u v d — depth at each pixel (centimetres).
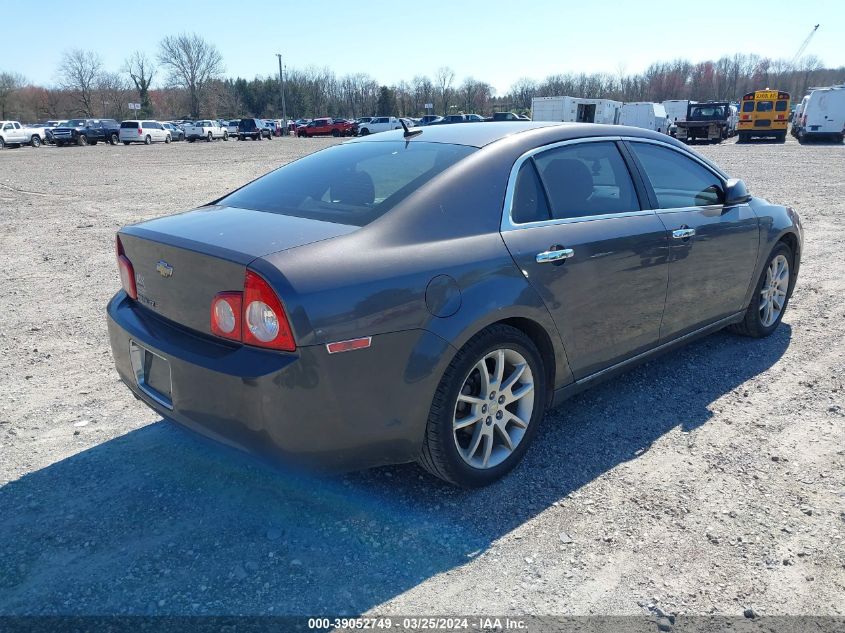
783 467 325
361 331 248
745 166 2045
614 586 244
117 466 325
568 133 350
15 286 671
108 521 282
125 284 318
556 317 316
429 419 277
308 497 300
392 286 256
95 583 245
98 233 995
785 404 395
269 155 3144
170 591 241
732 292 443
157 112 10800
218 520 283
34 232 1002
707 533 274
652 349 388
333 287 244
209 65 10188
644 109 4247
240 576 249
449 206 289
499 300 285
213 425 259
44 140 4597
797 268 520
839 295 626
